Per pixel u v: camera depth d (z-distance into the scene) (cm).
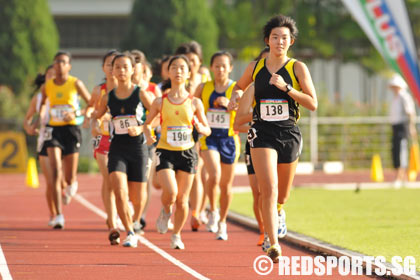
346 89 9875
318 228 2714
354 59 8919
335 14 8512
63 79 2956
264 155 1898
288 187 1997
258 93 1928
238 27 8650
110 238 2436
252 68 1978
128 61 2361
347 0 4447
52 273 1916
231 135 2597
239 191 4634
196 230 2853
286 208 3500
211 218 2741
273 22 1919
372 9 4394
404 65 4375
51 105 2956
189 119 2306
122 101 2367
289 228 2720
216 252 2300
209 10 8444
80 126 3011
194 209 2831
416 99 4384
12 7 8075
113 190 2364
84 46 9838
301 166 6788
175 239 2355
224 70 2578
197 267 2014
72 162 2995
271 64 1928
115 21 9869
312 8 8525
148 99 2372
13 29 8069
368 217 3084
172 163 2306
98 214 3541
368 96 9838
